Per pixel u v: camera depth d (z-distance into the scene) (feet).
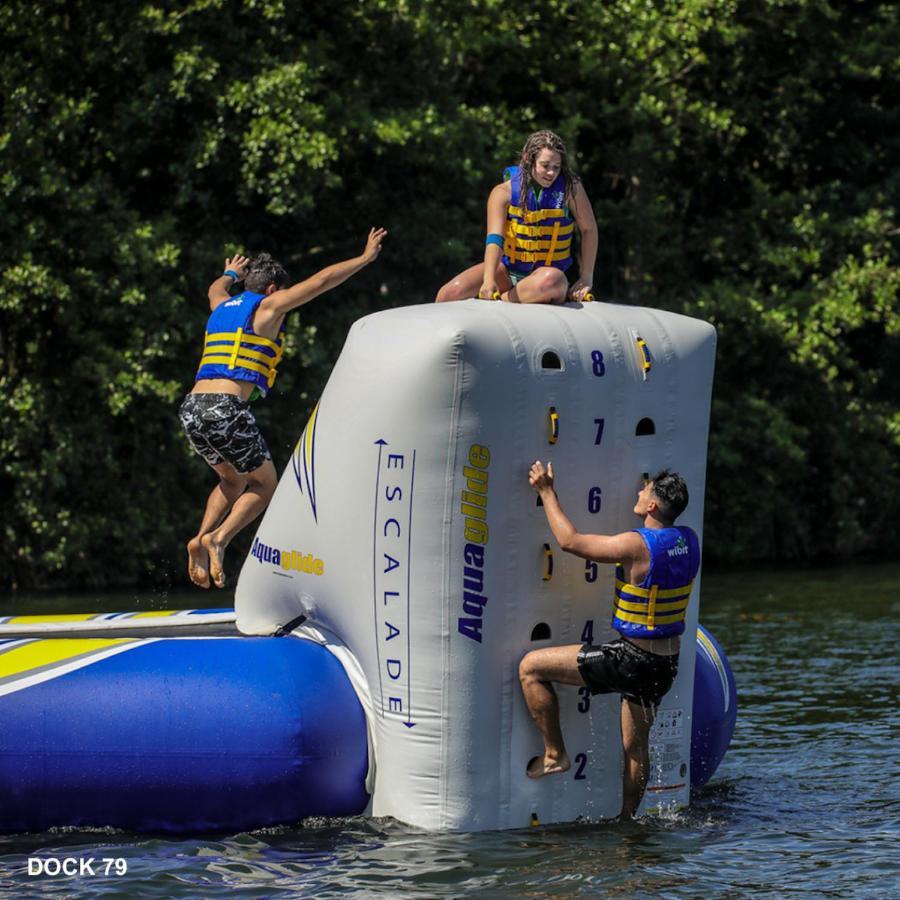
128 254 103.09
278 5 106.42
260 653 38.86
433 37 116.67
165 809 37.29
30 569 111.65
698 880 33.71
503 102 128.98
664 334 38.63
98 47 106.52
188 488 115.65
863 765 46.93
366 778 38.11
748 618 87.71
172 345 105.81
